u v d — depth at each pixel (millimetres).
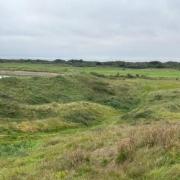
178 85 96438
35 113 48219
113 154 14734
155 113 41875
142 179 11445
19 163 18328
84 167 13750
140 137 15062
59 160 16078
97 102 69250
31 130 40500
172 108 46375
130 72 145750
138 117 42094
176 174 10945
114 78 102812
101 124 46844
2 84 64812
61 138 26344
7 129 39062
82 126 46156
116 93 80875
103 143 17984
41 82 73312
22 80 70688
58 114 48875
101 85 83188
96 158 14938
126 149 13938
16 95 61250
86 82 81375
